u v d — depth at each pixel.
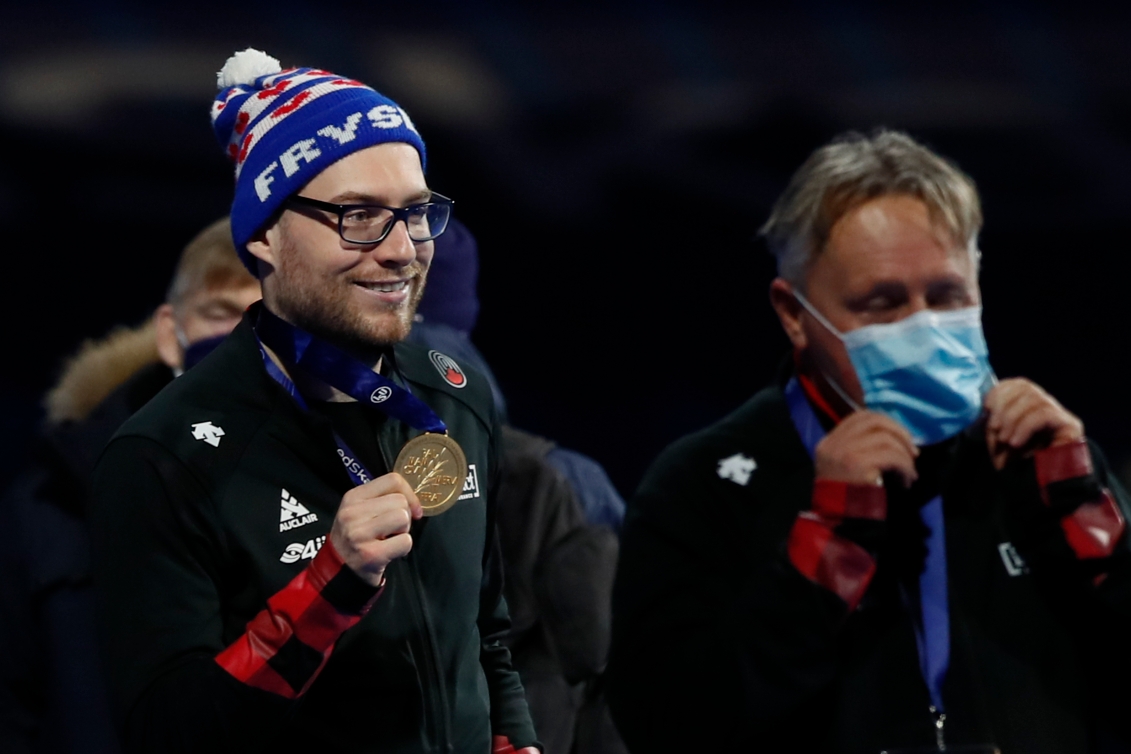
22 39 37.91
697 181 41.50
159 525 7.29
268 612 6.96
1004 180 41.25
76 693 12.19
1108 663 9.44
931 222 9.13
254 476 7.50
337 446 7.72
